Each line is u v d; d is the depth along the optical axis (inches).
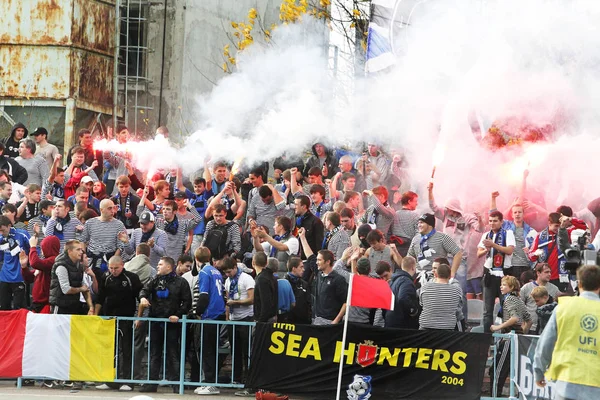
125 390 1817.2
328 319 1804.9
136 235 1978.3
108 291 1822.1
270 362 1752.0
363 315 1806.1
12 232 1932.8
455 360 1729.8
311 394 1740.9
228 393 1814.7
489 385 1770.4
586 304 1293.1
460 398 1721.2
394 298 1776.6
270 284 1779.0
